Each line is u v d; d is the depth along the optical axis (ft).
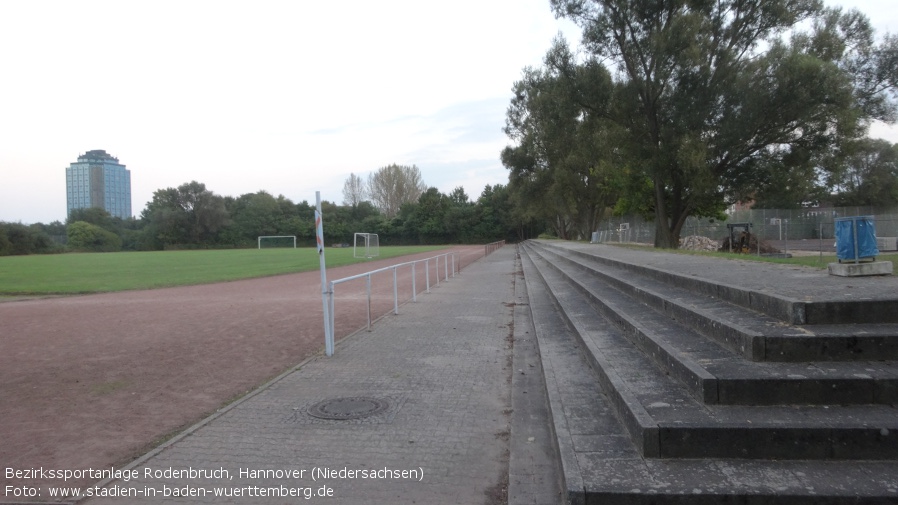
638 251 65.67
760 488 10.30
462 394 20.58
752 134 74.08
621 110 80.38
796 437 11.50
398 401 19.75
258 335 33.68
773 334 14.62
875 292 17.93
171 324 38.65
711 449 11.82
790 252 92.02
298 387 21.75
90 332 35.91
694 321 19.30
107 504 12.41
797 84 69.05
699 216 96.48
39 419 18.52
